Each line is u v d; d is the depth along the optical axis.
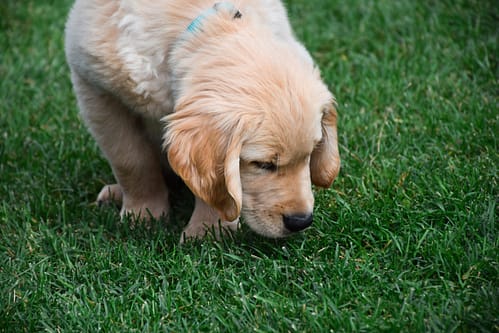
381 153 4.40
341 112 4.82
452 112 4.71
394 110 4.82
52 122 5.06
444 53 5.37
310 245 3.71
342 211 3.85
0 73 5.61
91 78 3.75
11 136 4.89
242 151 3.31
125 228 4.00
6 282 3.57
